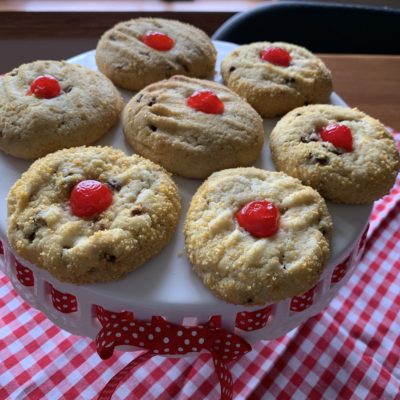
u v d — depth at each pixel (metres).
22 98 0.23
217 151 0.22
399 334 0.27
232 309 0.18
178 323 0.18
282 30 0.41
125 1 0.45
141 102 0.24
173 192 0.21
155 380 0.24
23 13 0.42
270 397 0.24
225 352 0.19
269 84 0.27
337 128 0.23
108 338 0.18
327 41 0.42
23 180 0.20
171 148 0.22
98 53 0.28
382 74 0.38
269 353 0.26
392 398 0.24
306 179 0.22
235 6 0.46
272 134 0.25
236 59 0.28
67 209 0.19
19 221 0.19
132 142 0.24
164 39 0.28
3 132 0.22
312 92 0.27
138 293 0.18
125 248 0.18
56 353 0.25
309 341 0.26
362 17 0.41
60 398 0.23
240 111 0.24
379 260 0.30
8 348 0.25
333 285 0.21
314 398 0.24
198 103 0.24
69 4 0.44
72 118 0.23
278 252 0.19
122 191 0.20
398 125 0.35
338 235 0.21
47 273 0.19
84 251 0.18
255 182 0.21
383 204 0.33
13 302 0.27
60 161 0.21
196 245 0.19
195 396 0.24
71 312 0.19
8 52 0.45
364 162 0.22
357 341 0.27
